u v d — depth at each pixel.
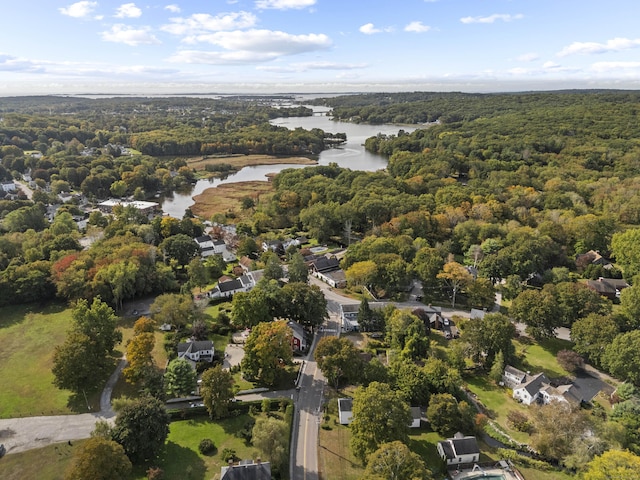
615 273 156.25
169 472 76.50
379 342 119.88
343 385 103.56
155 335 120.44
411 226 186.38
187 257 167.00
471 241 180.88
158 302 123.44
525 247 155.50
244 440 84.69
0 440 83.38
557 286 133.62
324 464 80.31
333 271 163.38
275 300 122.25
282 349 102.69
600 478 68.56
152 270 144.62
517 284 141.62
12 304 135.12
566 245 177.00
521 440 88.69
